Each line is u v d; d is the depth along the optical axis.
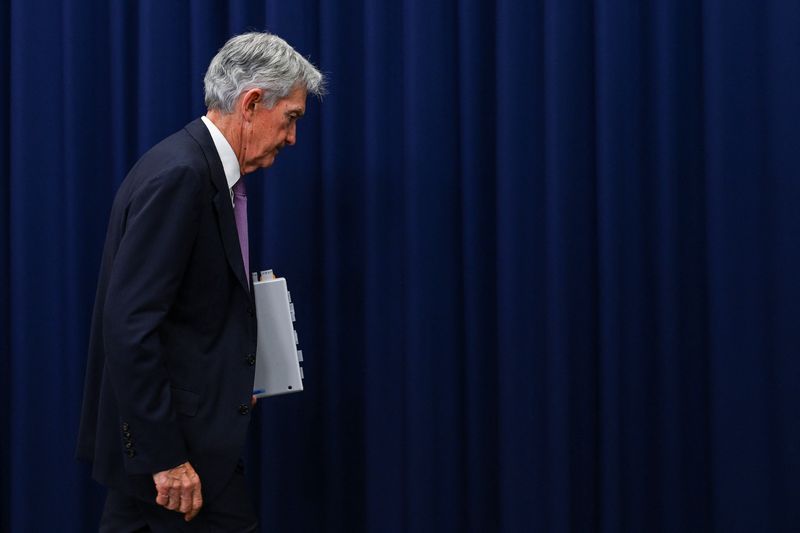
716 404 3.56
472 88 3.76
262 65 2.90
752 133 3.54
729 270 3.54
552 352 3.67
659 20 3.62
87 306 4.06
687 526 3.73
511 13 3.68
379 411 3.85
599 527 3.74
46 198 4.02
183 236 2.62
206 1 3.94
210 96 2.94
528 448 3.73
